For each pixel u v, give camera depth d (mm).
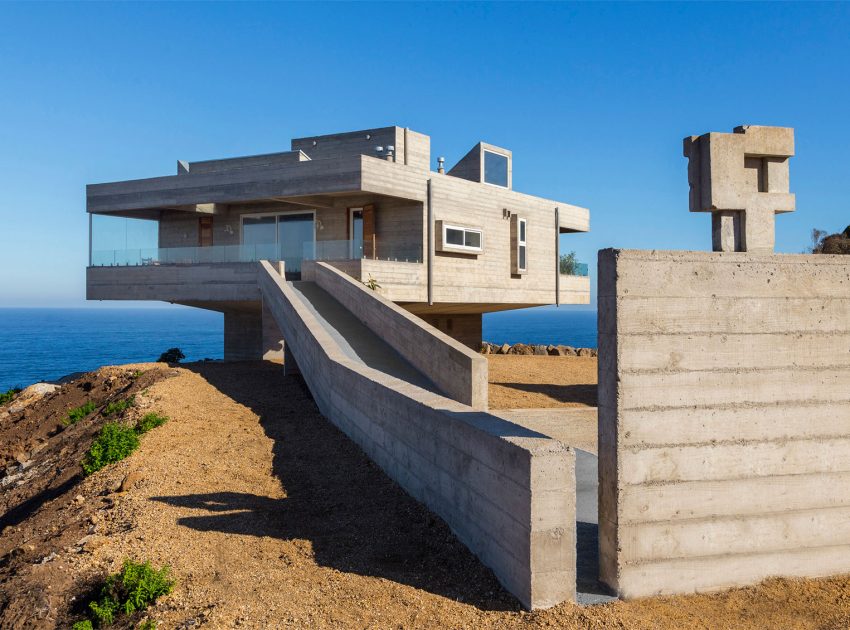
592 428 12383
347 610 5277
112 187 25906
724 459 5723
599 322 5719
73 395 18062
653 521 5578
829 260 5961
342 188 21516
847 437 5965
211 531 6934
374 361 13898
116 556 6277
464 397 11562
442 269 24094
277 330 21391
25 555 6793
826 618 5195
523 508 5301
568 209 30719
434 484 7266
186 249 24375
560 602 5309
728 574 5734
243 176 23438
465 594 5562
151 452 9875
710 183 5973
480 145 27969
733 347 5746
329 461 9578
